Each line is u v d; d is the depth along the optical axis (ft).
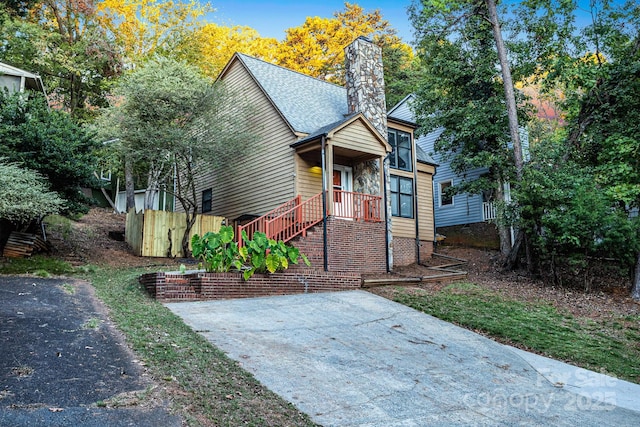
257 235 34.06
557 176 42.47
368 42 52.34
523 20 52.80
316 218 45.21
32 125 37.63
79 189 41.81
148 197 60.80
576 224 38.22
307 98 56.18
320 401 16.10
